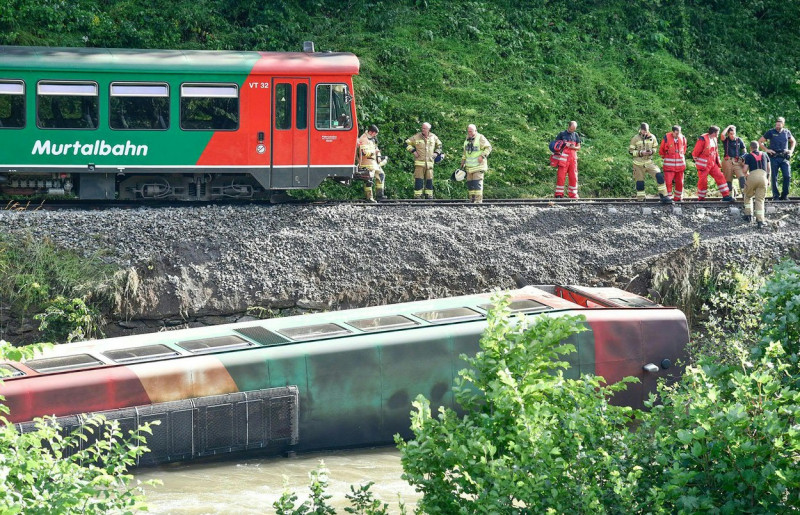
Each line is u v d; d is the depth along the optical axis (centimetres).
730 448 1623
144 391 3291
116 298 4450
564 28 8675
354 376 3616
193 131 5150
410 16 8294
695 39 8994
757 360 1984
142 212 4847
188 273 4628
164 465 3316
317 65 5275
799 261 5288
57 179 5191
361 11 8288
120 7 7694
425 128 5941
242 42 7731
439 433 1822
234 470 3334
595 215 5428
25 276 4381
